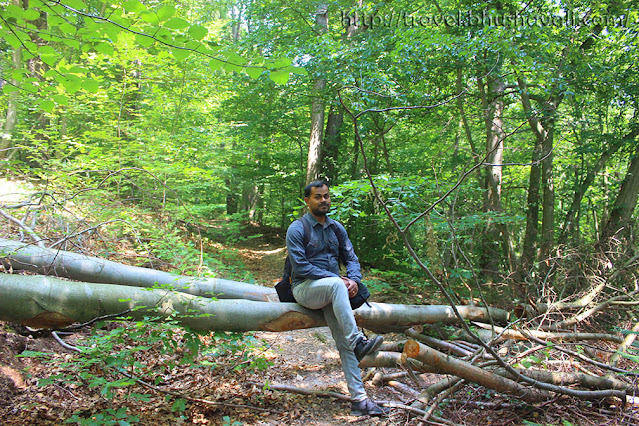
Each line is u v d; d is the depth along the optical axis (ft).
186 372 12.03
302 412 10.68
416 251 21.36
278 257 38.70
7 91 9.16
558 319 17.57
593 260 18.76
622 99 25.88
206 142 35.01
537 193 30.19
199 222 26.22
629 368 12.75
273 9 36.50
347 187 17.84
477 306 17.19
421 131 37.06
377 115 29.94
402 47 23.52
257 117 42.73
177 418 9.57
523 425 10.17
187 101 34.04
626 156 30.73
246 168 50.57
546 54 23.56
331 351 15.37
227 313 10.77
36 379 10.09
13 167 17.53
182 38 7.31
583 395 10.69
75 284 9.39
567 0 24.94
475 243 21.33
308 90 35.65
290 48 30.07
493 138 26.30
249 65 7.80
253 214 73.97
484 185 30.45
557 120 27.07
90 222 16.97
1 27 7.91
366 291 11.02
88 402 9.77
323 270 10.52
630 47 26.11
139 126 30.66
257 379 12.34
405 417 10.23
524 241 30.53
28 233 13.01
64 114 26.11
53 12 7.27
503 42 21.12
